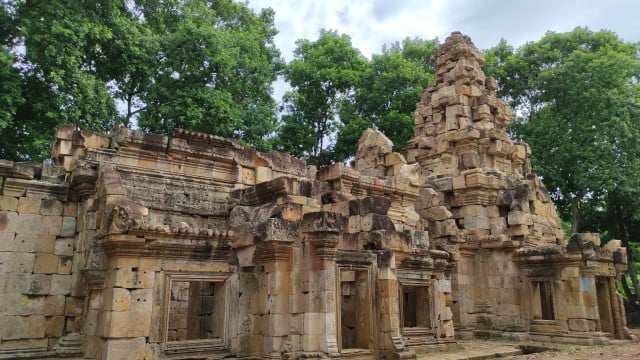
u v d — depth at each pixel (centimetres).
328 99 3834
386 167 2366
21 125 2362
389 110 3678
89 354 1098
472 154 2452
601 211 3706
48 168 1535
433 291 1670
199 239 1192
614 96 3077
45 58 2122
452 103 2602
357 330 1363
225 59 2719
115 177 1227
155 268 1117
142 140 1645
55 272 1486
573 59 3303
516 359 1534
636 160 3102
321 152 3838
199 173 1762
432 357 1465
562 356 1572
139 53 2522
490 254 2255
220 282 1245
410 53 4112
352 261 1322
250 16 3603
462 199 2394
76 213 1550
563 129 3325
